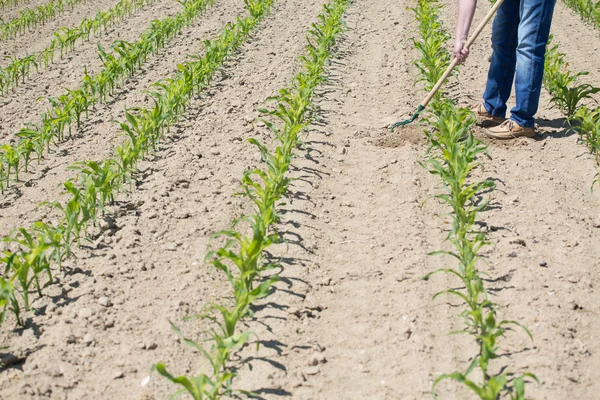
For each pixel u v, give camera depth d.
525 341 3.44
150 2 11.71
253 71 7.88
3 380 3.24
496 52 5.91
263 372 3.29
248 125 6.34
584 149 5.66
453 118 5.60
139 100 7.13
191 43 9.16
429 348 3.44
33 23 10.27
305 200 4.95
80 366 3.33
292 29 9.65
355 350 3.46
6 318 3.70
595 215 4.72
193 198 5.00
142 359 3.38
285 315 3.71
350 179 5.29
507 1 5.68
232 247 4.38
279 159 4.71
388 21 10.04
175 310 3.74
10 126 6.55
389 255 4.26
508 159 5.52
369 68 7.97
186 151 5.78
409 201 4.87
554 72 7.07
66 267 4.14
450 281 3.98
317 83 7.12
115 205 4.88
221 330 3.61
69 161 5.73
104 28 9.85
